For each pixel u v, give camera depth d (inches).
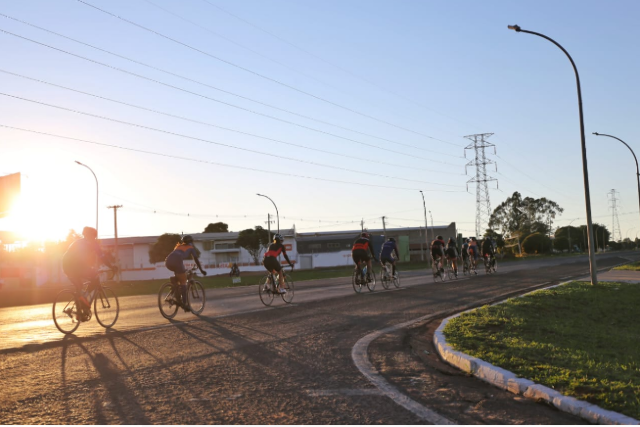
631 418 174.1
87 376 240.5
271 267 547.8
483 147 2694.4
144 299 800.3
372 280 721.0
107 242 3523.6
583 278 933.2
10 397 206.5
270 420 180.9
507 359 264.1
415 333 373.4
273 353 295.0
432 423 179.5
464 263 1050.7
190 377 239.6
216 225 4156.0
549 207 4781.0
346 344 324.8
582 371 238.5
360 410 193.0
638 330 450.3
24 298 1184.8
